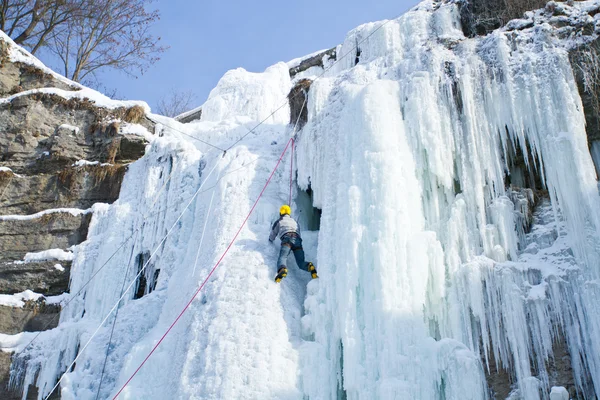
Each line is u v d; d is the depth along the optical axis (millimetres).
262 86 18125
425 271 7762
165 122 15555
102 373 9875
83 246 12883
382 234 7945
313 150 10039
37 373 11555
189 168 12281
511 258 7852
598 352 6836
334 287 8195
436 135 8617
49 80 15688
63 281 12945
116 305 10656
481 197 8180
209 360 7984
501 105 8445
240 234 9625
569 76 8070
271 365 7805
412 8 11734
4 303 12688
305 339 8305
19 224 13766
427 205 8609
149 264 11766
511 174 8734
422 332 7422
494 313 7457
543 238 7898
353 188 8430
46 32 21734
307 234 9969
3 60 15414
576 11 8820
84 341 10859
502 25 10281
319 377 7766
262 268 8898
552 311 7230
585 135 7738
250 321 8258
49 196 14141
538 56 8406
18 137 14688
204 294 8930
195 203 11562
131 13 23156
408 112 8977
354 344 7562
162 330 9391
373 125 8742
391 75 9781
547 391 6980
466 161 8469
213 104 18438
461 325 7582
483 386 7133
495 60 8680
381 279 7684
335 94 10078
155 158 13117
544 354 7105
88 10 22250
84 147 14688
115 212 12805
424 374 7168
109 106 15086
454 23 10758
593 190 7402
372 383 7285
